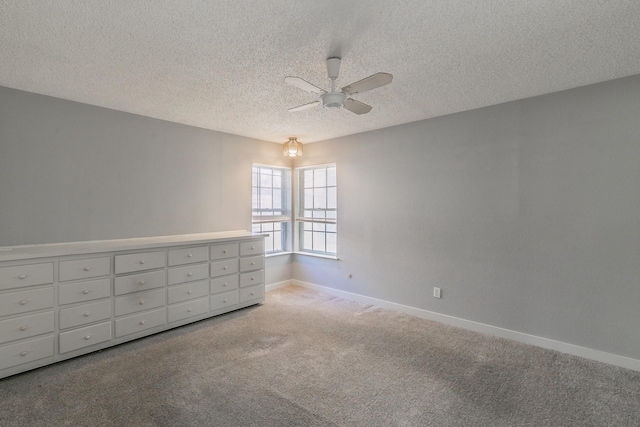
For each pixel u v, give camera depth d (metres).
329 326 3.43
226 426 1.88
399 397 2.17
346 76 2.51
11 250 2.70
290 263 5.19
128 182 3.41
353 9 1.67
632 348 2.52
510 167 3.09
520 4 1.62
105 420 1.91
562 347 2.82
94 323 2.79
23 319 2.43
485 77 2.53
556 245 2.85
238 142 4.44
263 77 2.52
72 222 3.05
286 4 1.62
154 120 3.60
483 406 2.07
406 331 3.30
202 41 1.99
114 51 2.11
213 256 3.64
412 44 2.02
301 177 5.25
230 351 2.83
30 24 1.79
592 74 2.48
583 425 1.90
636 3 1.60
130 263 3.00
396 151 3.93
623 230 2.55
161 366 2.56
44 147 2.89
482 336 3.18
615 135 2.57
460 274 3.43
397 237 3.93
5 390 2.21
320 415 1.98
